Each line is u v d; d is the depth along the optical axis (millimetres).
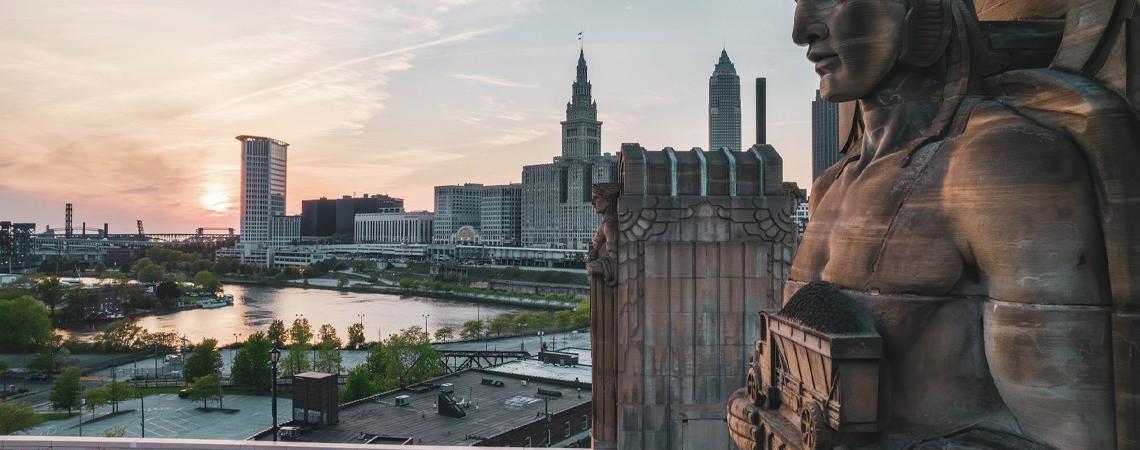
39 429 61688
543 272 199375
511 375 60562
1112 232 3705
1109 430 3750
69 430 61531
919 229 4434
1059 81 4109
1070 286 3799
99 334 106188
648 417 12820
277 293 191125
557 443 47094
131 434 61031
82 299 131375
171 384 82312
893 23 4809
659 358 12828
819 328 4598
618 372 12938
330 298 177875
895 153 4848
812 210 6316
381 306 159875
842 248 5020
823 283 4898
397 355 71625
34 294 137000
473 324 112062
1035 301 3871
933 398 4395
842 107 6199
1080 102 3906
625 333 12852
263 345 79000
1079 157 3854
